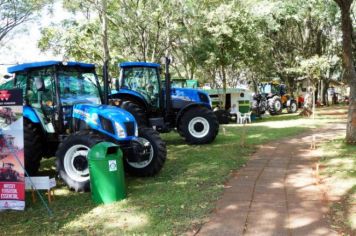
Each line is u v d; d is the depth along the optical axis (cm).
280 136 1341
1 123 616
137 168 787
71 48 2066
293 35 3016
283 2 1831
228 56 2088
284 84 3159
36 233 522
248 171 830
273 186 711
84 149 709
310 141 1220
